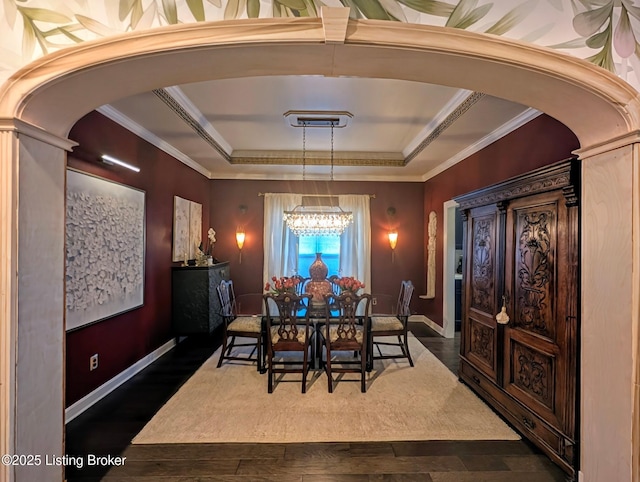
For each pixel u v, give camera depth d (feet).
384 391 9.82
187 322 13.82
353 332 10.03
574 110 5.43
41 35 4.66
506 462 6.76
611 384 5.21
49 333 5.21
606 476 5.29
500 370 8.50
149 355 11.98
